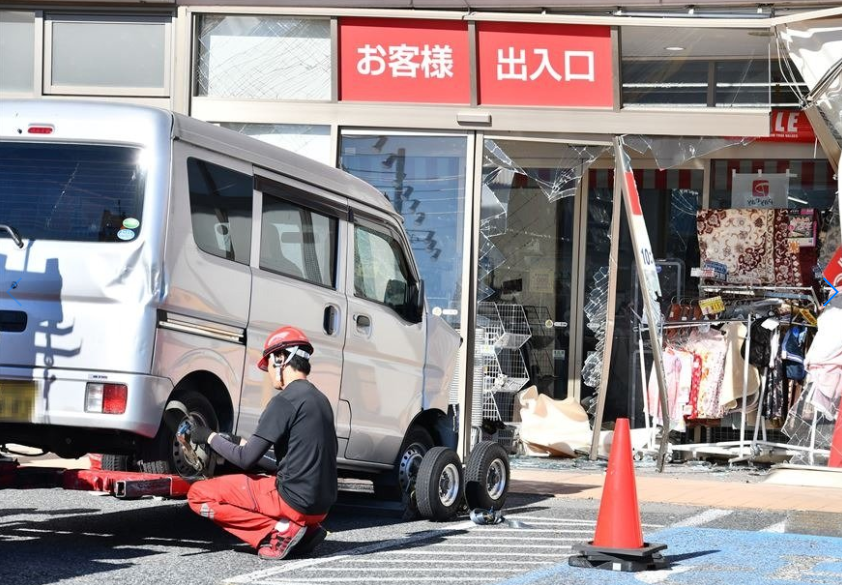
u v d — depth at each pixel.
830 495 14.72
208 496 9.52
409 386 12.60
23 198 9.68
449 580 8.70
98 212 9.54
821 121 16.77
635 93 17.66
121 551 9.67
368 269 12.18
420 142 17.88
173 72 18.06
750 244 18.89
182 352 9.55
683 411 18.22
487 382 18.92
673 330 18.72
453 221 17.77
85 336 9.26
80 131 9.71
